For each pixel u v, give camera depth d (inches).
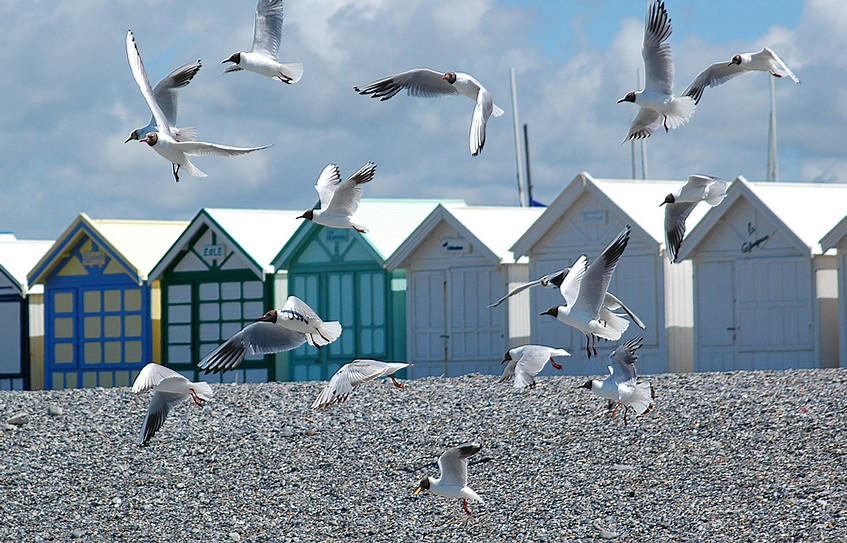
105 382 1486.2
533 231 1179.9
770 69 523.8
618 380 530.0
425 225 1247.5
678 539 604.7
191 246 1423.5
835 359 1040.8
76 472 759.7
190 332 1422.2
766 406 766.5
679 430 745.0
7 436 824.3
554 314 477.7
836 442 694.5
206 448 791.1
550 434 764.0
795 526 602.9
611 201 1130.7
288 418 839.7
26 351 1581.0
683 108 495.2
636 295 1122.7
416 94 502.6
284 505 696.4
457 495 520.1
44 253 1583.4
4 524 686.5
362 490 709.9
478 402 844.6
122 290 1476.4
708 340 1091.3
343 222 518.9
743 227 1072.2
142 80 512.1
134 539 661.3
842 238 1011.3
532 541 620.4
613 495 666.2
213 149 500.7
